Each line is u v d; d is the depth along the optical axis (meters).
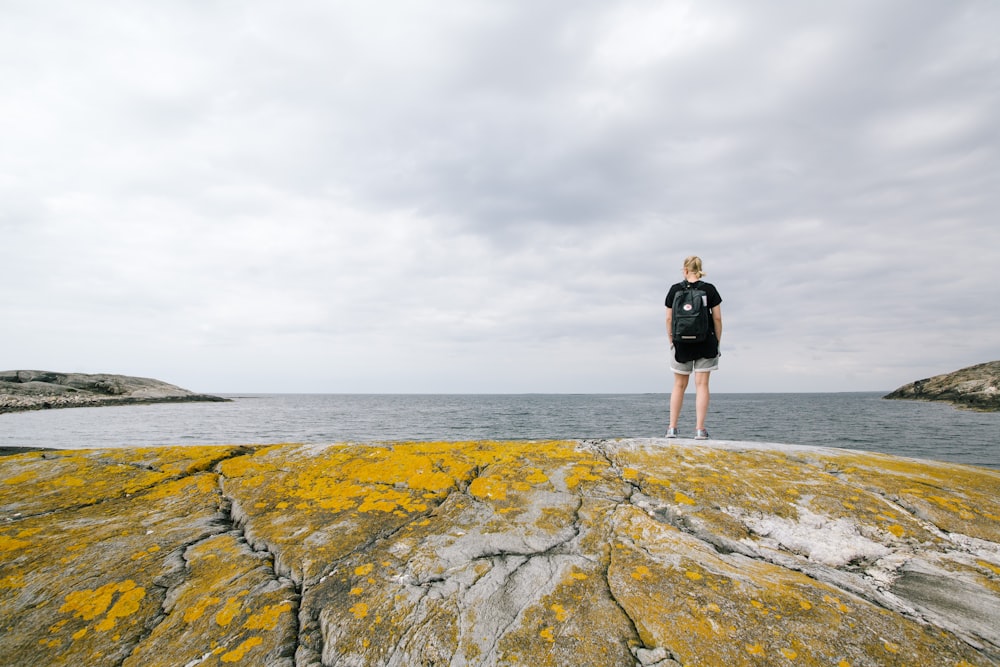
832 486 3.99
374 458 4.62
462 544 3.20
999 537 3.29
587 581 2.78
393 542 3.24
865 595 2.71
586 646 2.30
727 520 3.56
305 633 2.47
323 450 4.86
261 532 3.41
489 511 3.64
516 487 4.00
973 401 62.38
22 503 3.84
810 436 31.91
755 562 3.06
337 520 3.54
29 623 2.56
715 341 5.82
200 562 3.06
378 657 2.30
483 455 4.72
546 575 2.85
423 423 44.09
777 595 2.60
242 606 2.64
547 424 41.97
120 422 41.44
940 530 3.40
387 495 3.90
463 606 2.59
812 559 3.15
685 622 2.42
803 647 2.24
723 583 2.71
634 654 2.25
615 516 3.54
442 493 3.95
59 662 2.33
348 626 2.48
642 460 4.54
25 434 30.70
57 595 2.74
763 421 45.62
